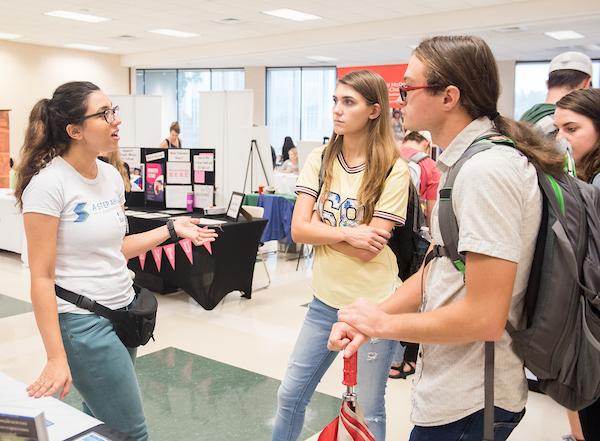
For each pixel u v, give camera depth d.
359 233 2.04
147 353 4.09
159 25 11.30
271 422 3.12
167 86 16.55
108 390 1.87
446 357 1.30
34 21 11.00
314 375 2.20
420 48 1.29
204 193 5.61
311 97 15.98
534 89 14.16
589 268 1.17
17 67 13.73
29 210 1.73
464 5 9.27
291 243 7.50
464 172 1.18
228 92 7.65
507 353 1.26
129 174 5.79
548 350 1.20
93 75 15.19
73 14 10.35
